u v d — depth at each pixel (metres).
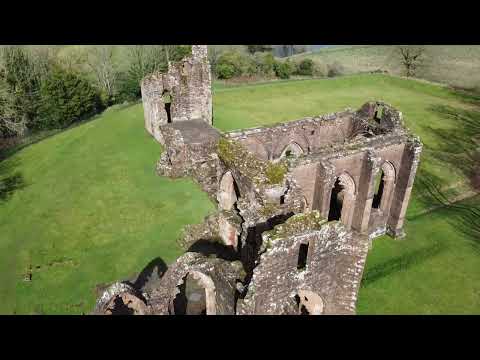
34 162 41.84
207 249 24.73
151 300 18.48
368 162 25.30
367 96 66.44
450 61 85.62
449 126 54.25
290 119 54.44
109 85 64.06
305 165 24.16
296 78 78.25
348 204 27.66
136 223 29.11
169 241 26.86
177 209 30.30
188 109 41.50
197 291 22.95
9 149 47.66
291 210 20.12
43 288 23.77
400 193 27.81
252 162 22.83
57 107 54.81
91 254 26.41
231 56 74.81
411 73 81.38
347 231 15.55
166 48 69.81
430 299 23.83
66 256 26.47
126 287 17.81
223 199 27.03
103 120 48.59
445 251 28.08
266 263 14.52
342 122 32.50
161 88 39.28
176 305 21.27
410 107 61.44
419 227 30.92
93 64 66.00
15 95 53.19
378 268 26.14
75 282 24.08
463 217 32.56
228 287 16.94
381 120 30.36
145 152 39.44
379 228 29.23
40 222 30.53
